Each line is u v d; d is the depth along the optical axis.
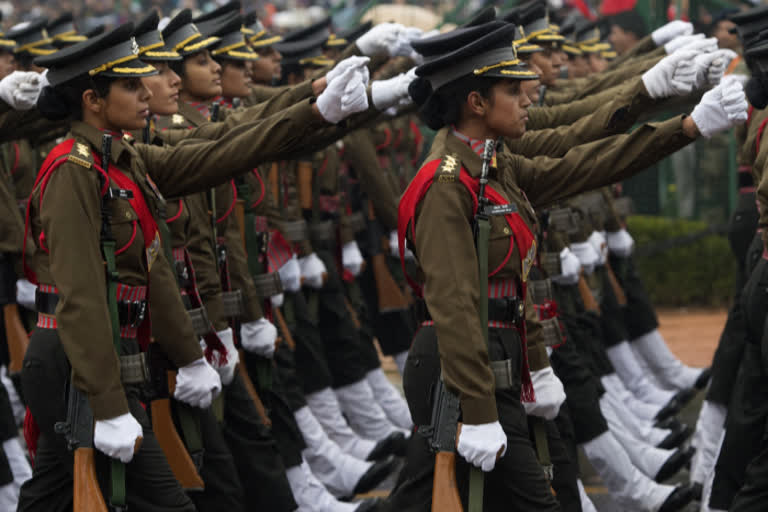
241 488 13.39
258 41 18.36
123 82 10.86
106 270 10.59
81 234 10.35
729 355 16.88
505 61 10.84
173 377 12.40
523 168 11.77
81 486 10.34
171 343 11.91
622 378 22.02
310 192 19.77
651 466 17.94
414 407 11.23
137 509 10.69
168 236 11.71
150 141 13.35
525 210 11.29
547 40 16.69
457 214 10.60
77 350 10.19
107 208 10.64
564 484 13.75
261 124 11.28
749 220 17.91
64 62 10.77
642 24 27.45
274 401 15.91
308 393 19.23
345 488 18.08
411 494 11.14
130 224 10.85
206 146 11.47
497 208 10.82
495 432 10.39
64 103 11.01
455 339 10.38
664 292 34.84
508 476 10.84
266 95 17.77
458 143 10.98
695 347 28.95
